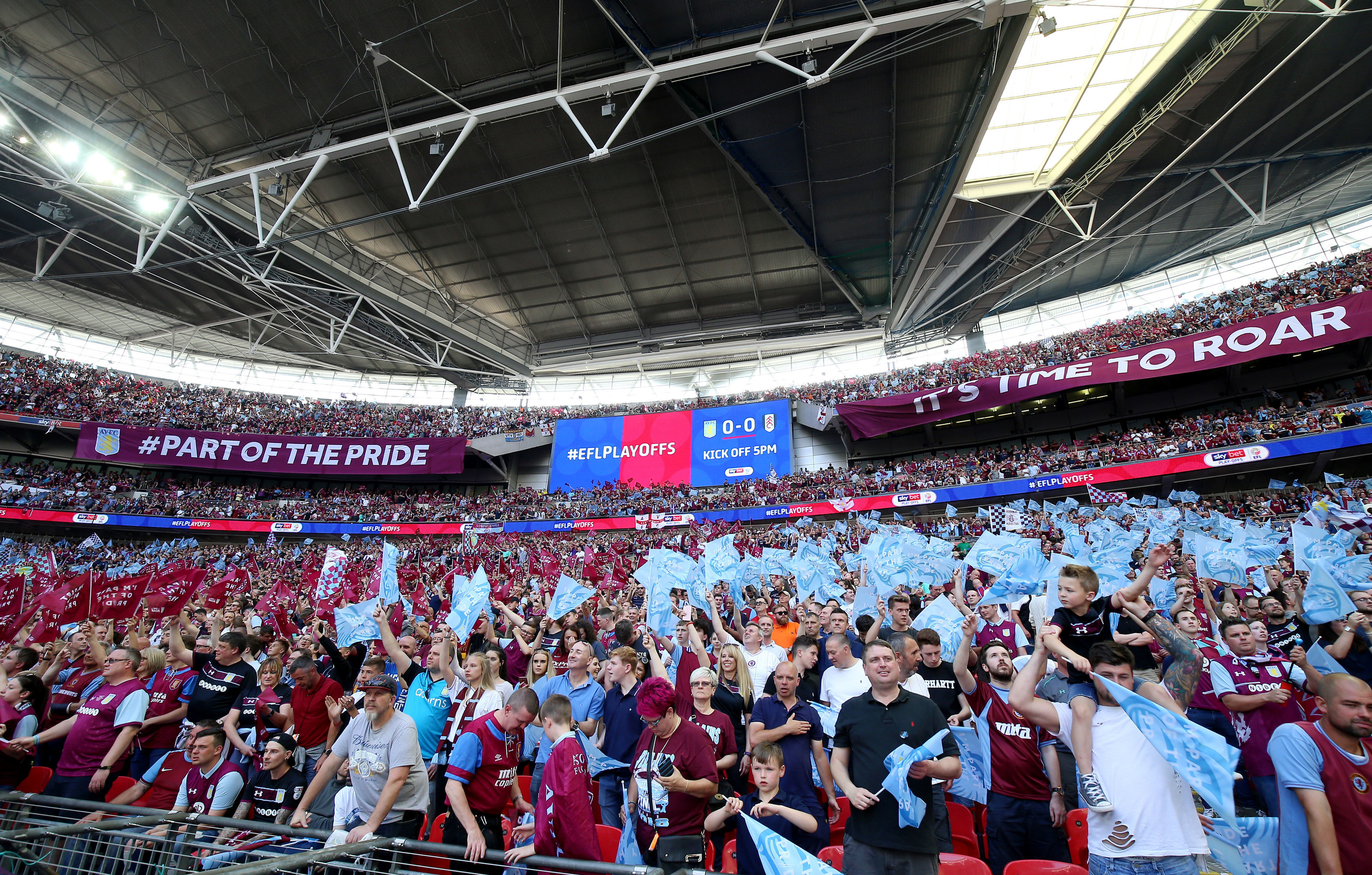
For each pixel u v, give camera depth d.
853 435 40.50
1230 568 8.75
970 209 33.78
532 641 8.87
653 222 37.94
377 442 45.38
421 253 40.03
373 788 4.79
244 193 33.22
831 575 10.57
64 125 27.69
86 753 6.34
